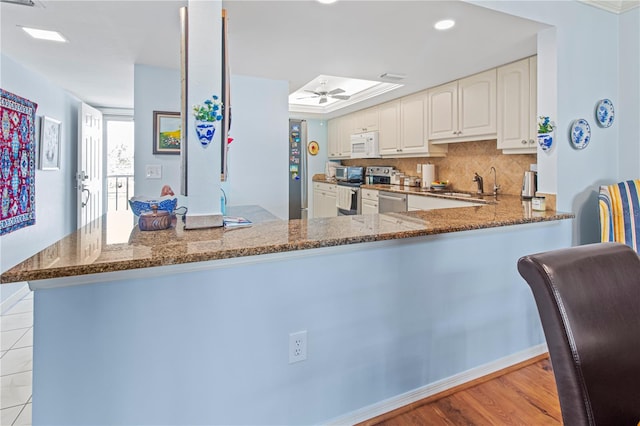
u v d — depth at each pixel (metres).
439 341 1.90
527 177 3.27
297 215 5.33
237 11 2.06
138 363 1.25
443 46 2.67
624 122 2.66
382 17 2.15
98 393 1.20
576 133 2.45
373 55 2.84
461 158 4.24
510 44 2.65
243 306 1.40
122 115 5.23
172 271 1.27
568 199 2.44
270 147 3.57
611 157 2.66
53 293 1.13
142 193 3.05
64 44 2.56
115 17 2.11
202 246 1.30
